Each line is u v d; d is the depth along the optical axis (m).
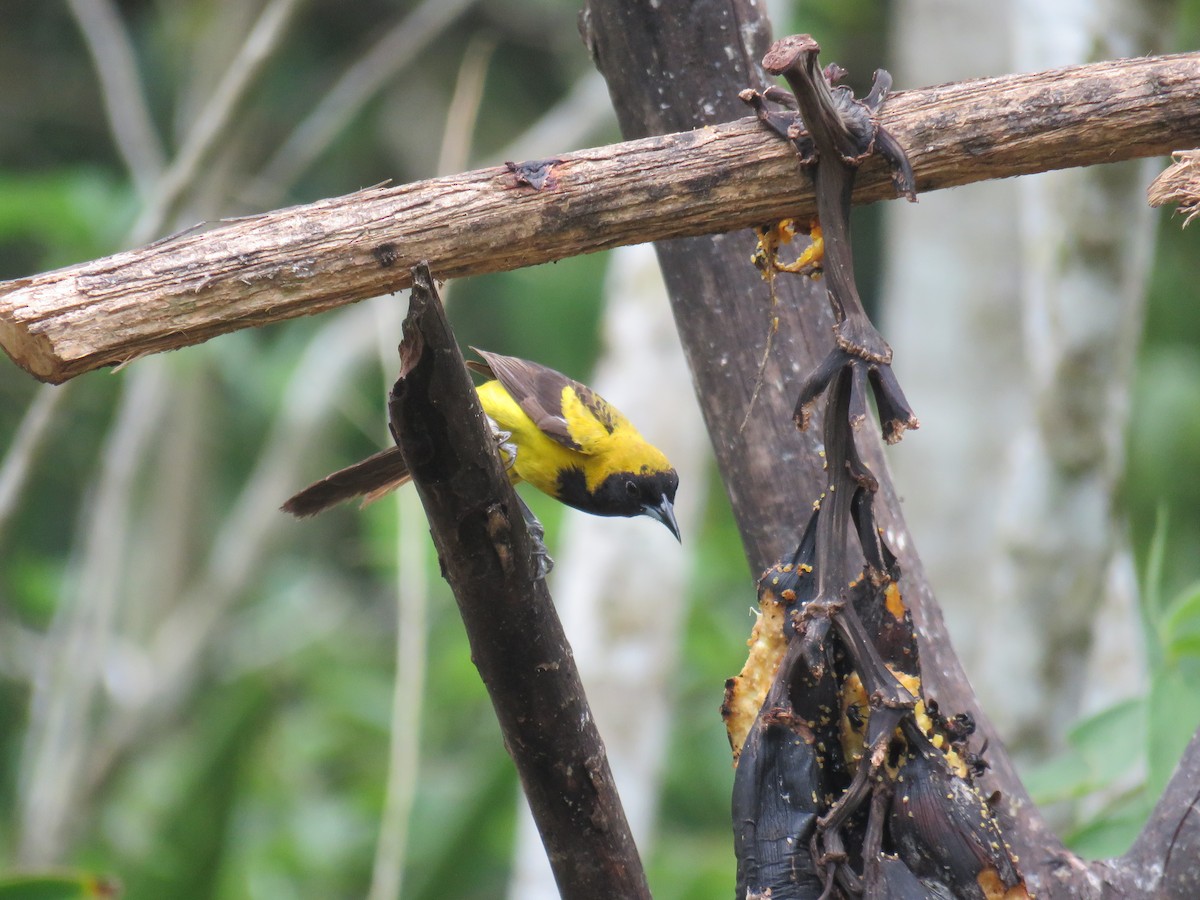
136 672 16.42
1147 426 16.64
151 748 14.98
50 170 21.73
